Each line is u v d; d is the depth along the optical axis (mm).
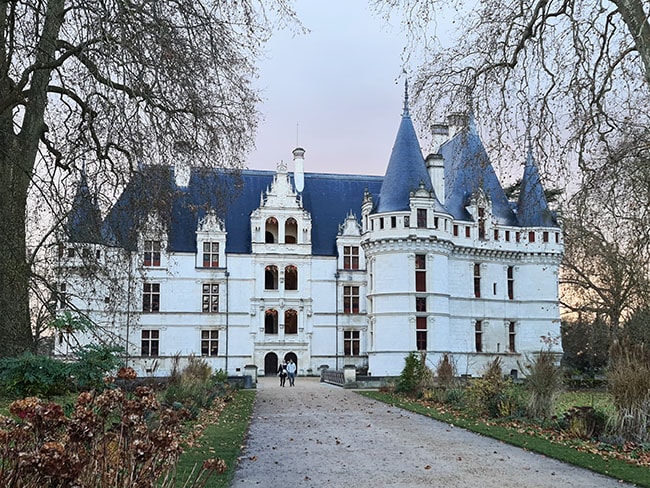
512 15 21609
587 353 53656
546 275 55062
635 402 17328
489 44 22047
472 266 53719
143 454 5973
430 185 49594
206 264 57031
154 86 18516
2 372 17719
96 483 6043
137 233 22578
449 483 12570
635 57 21234
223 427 20375
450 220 50344
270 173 63781
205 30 19234
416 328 47250
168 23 17969
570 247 36562
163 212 22594
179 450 6629
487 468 14023
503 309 54562
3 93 18062
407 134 50562
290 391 38406
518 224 55969
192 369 33719
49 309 19391
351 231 60125
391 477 13117
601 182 23156
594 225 30688
